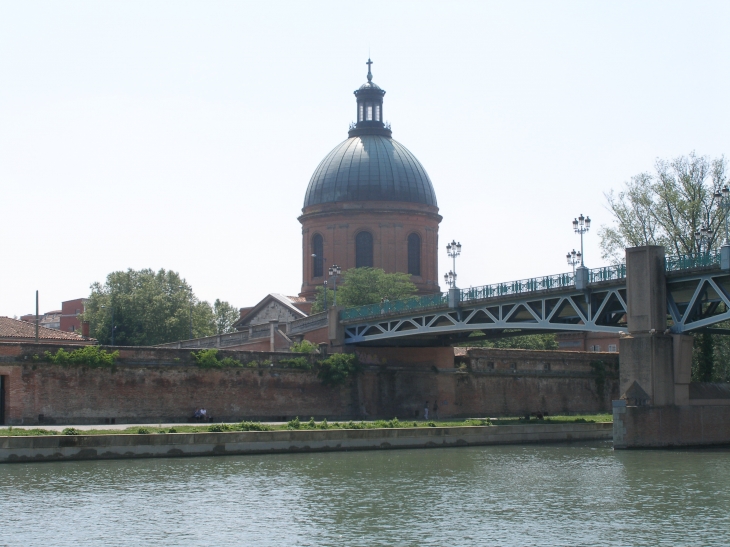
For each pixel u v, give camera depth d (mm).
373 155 107312
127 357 64062
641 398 54719
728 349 72562
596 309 58656
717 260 52219
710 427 57125
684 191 70625
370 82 112250
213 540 30828
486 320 66688
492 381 83125
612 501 37281
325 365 73562
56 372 60969
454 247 68625
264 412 69875
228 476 43219
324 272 106562
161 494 38406
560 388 87938
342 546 30078
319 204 107500
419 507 36156
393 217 105625
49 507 35625
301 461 48938
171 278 117938
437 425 60531
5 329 81562
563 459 50219
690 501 37281
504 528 32438
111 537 31125
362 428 56938
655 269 54656
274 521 33594
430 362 79750
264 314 104438
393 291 96812
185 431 51781
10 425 57156
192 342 95562
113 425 60562
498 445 59219
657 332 54688
